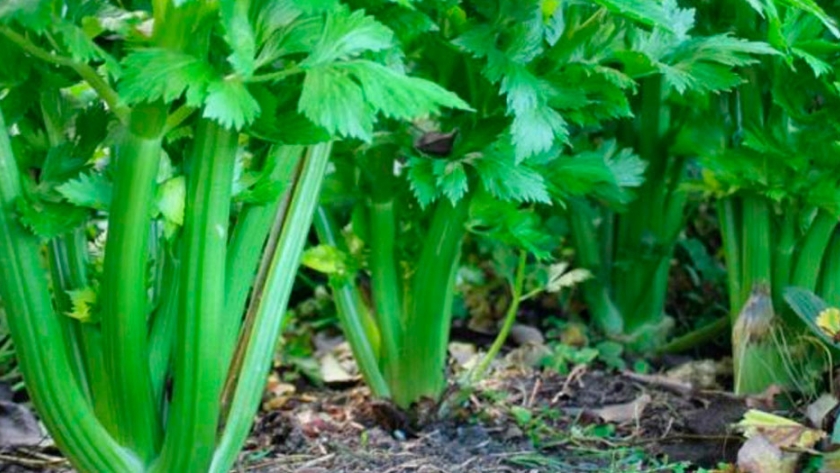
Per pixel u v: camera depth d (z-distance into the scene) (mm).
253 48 1754
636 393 3109
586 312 3666
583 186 2666
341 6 1795
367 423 2838
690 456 2646
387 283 2787
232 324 2098
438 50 2500
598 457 2654
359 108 1738
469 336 3611
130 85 1710
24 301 1913
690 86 2369
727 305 3758
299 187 2225
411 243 2803
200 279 1940
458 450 2674
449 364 3275
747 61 2369
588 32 2295
